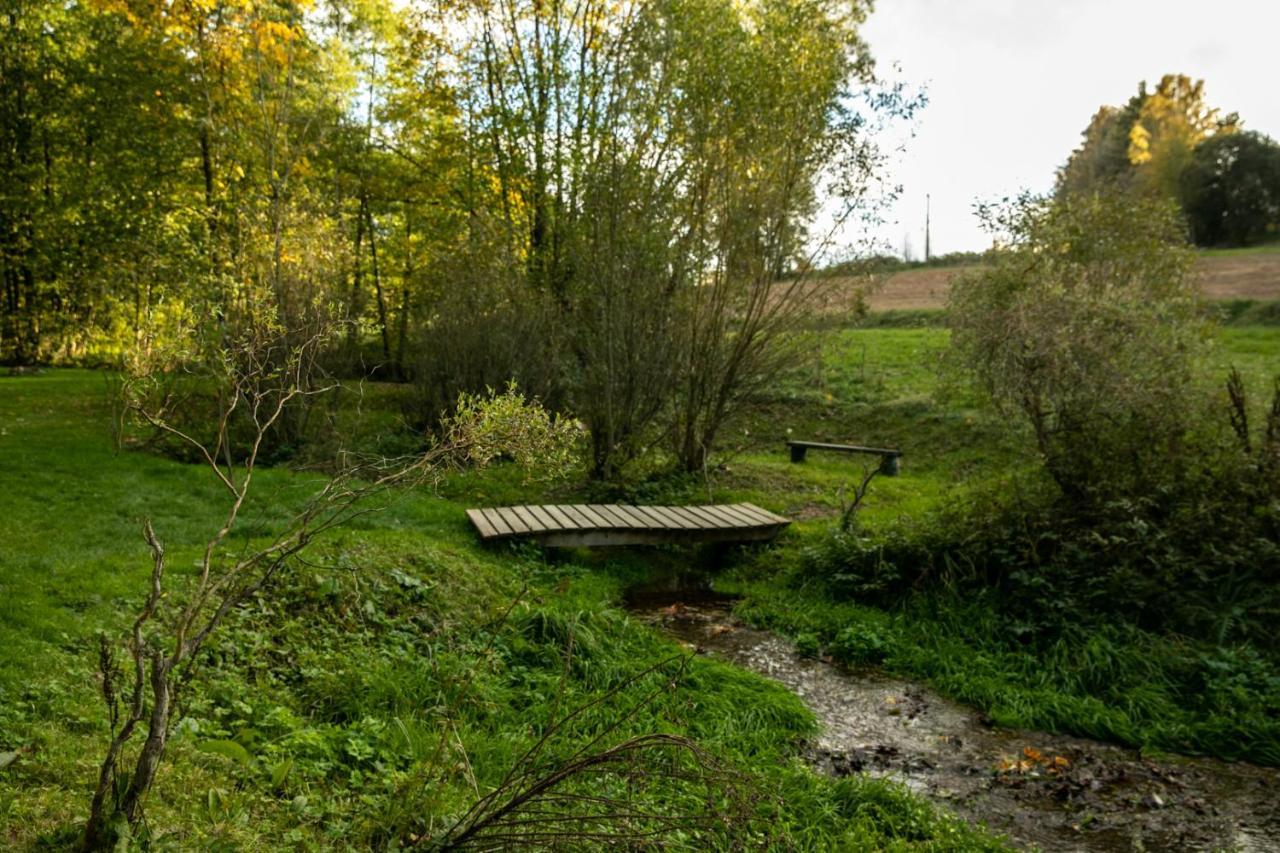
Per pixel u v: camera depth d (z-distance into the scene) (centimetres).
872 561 743
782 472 1202
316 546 636
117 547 649
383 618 574
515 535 762
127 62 1772
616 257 1054
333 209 1509
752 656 626
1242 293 2328
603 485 1046
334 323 502
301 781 356
